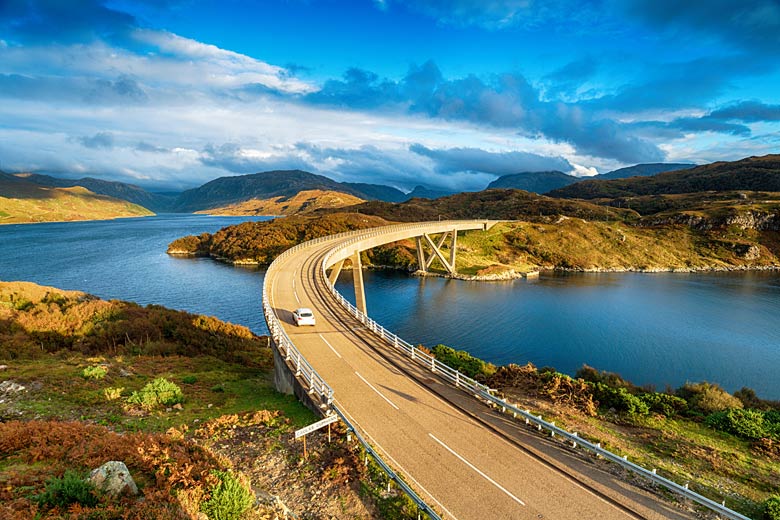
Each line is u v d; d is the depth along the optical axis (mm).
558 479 14641
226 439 17016
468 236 154500
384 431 17641
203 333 43656
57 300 45875
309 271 56156
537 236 154000
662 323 72125
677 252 151750
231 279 103125
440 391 21984
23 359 29469
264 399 23453
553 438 17516
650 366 53188
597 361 54531
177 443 12641
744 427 19812
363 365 25328
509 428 18250
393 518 12484
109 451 10992
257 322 67812
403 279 114062
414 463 15344
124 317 42688
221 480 10672
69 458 10625
